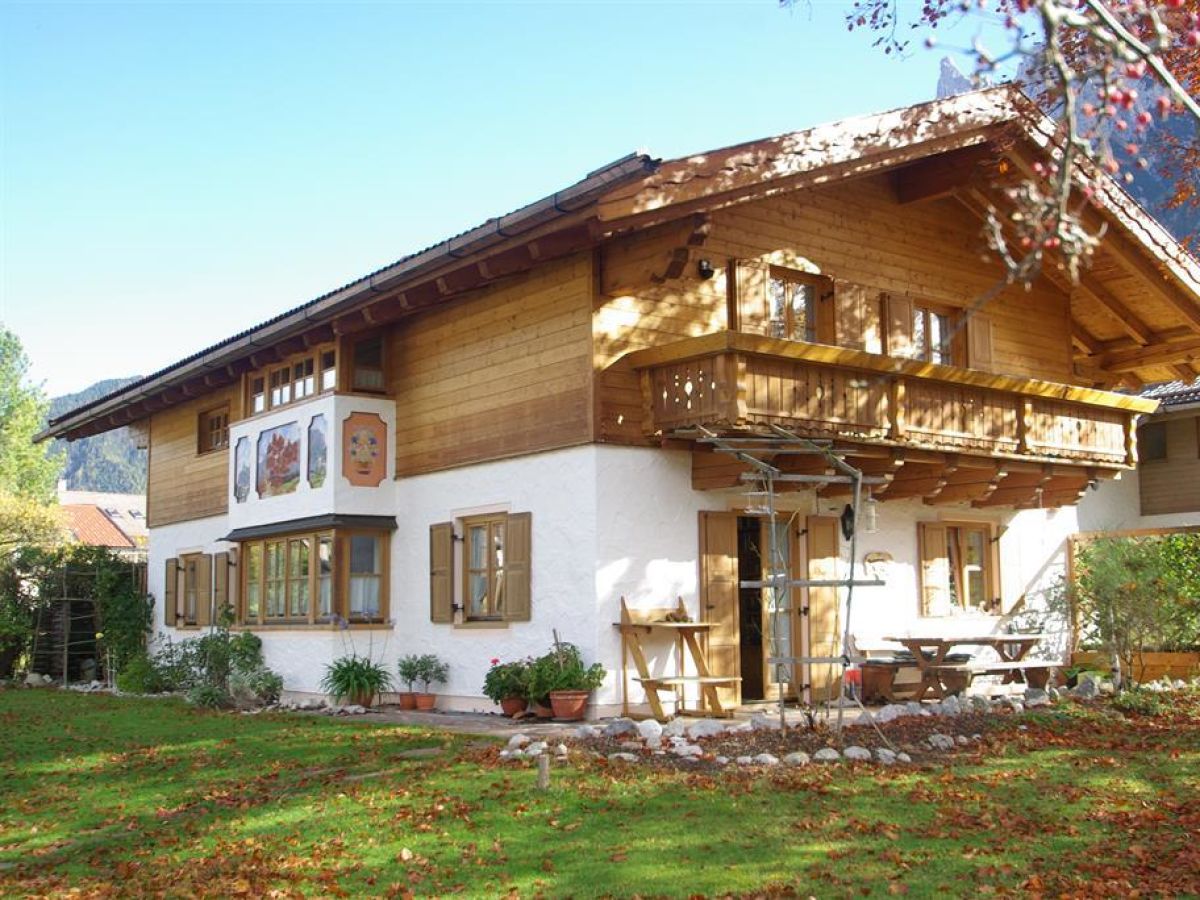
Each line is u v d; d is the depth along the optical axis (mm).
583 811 7875
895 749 9922
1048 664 13859
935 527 15922
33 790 9789
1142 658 15484
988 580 16828
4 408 44031
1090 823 7602
